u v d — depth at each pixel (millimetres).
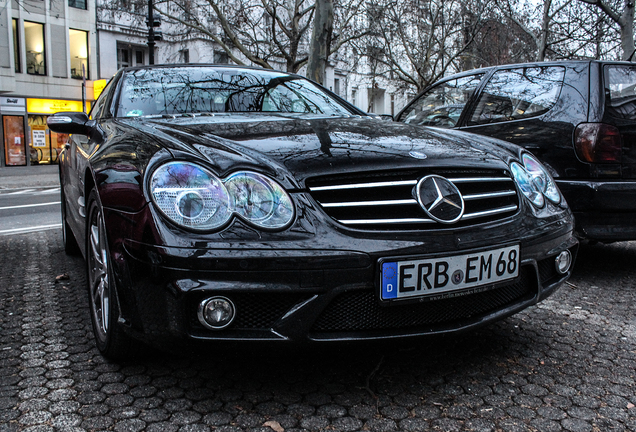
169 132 2258
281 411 1919
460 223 2061
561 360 2377
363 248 1869
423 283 1946
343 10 21953
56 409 1926
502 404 1981
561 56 16688
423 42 25172
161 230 1805
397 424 1840
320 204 1900
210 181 1857
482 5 20094
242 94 3234
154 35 17906
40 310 3061
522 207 2273
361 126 2586
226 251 1771
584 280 3789
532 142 3803
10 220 7266
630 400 2014
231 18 20812
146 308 1865
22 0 20453
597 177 3504
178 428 1803
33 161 23312
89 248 2586
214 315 1800
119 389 2078
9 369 2260
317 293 1840
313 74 12422
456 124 4551
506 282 2135
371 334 1937
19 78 22609
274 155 2020
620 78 3678
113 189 2025
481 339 2623
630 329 2775
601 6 12484
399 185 1987
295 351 1912
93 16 24328
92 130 2939
